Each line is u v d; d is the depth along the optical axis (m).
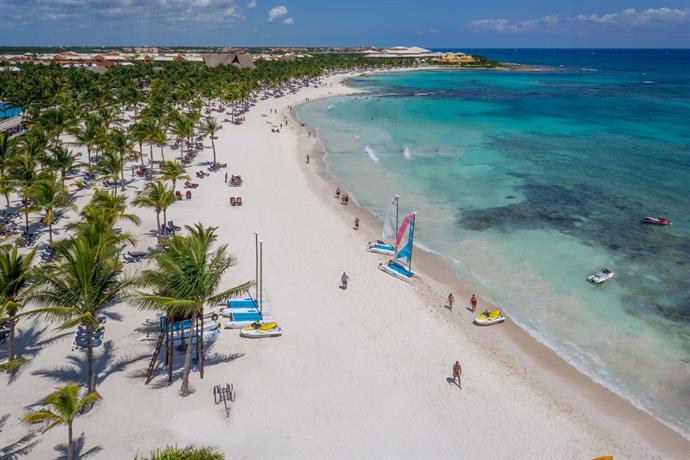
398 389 23.70
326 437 20.44
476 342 28.12
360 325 29.00
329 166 65.38
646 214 47.47
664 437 21.70
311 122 99.69
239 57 181.50
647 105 129.88
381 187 56.47
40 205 33.72
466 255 39.00
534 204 50.47
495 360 26.56
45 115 58.72
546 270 36.56
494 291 33.75
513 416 22.44
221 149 71.06
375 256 38.72
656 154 72.19
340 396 22.92
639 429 22.12
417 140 83.06
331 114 111.12
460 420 21.95
